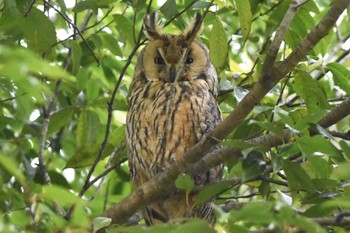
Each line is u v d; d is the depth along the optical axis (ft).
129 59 36.60
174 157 36.81
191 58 38.68
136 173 37.96
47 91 17.93
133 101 38.19
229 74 40.81
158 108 36.94
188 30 38.99
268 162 27.78
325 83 38.37
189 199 34.24
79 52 36.04
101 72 46.93
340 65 33.53
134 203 30.71
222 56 32.55
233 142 25.62
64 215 30.58
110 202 43.16
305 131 27.48
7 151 37.04
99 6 37.14
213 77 39.04
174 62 38.27
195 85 37.83
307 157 26.73
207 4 36.40
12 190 27.40
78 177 45.55
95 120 40.14
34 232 23.59
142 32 39.47
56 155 44.88
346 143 25.84
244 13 30.60
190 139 36.91
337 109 28.96
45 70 16.72
